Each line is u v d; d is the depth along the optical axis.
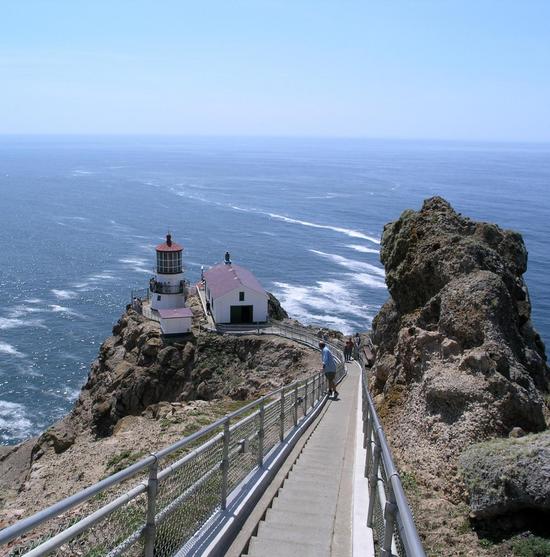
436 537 12.19
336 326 79.81
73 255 118.38
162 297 61.06
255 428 14.00
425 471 14.93
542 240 121.06
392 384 20.59
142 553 7.94
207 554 8.99
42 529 12.46
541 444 12.55
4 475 38.28
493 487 12.23
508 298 19.78
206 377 49.38
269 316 58.62
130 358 52.78
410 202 194.00
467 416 15.32
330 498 12.86
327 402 29.86
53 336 74.19
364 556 9.16
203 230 146.75
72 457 24.80
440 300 20.66
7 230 143.12
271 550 9.90
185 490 9.09
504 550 11.41
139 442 24.34
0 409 55.62
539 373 19.14
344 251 124.94
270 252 123.12
